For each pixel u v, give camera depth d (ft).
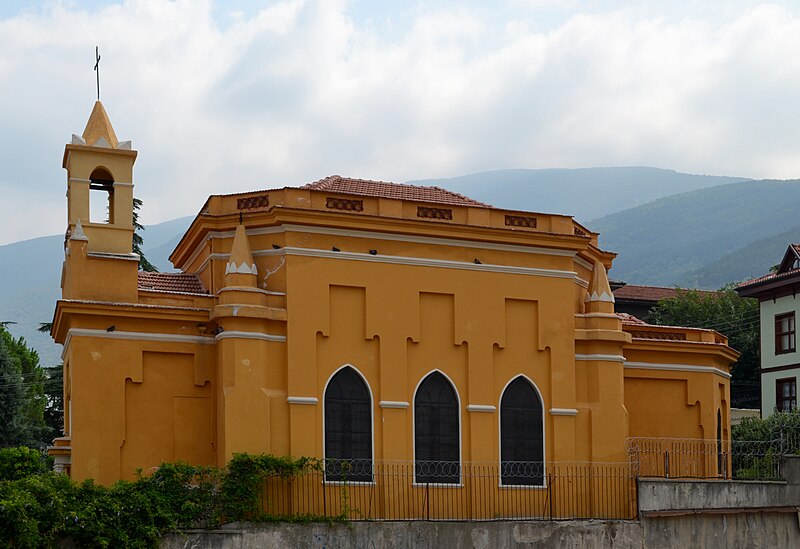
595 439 120.47
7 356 209.87
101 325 106.52
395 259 114.01
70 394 108.68
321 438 108.47
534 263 120.67
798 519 122.52
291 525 100.99
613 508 118.83
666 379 138.62
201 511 98.58
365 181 127.85
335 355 110.63
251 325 106.73
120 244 111.34
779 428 164.76
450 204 117.39
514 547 108.06
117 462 105.40
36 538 84.58
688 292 281.95
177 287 118.42
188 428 108.68
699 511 116.88
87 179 111.96
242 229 109.60
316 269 110.42
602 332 122.31
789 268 219.20
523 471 116.98
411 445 112.27
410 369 113.60
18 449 97.76
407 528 104.32
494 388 116.98
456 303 116.26
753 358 259.19
